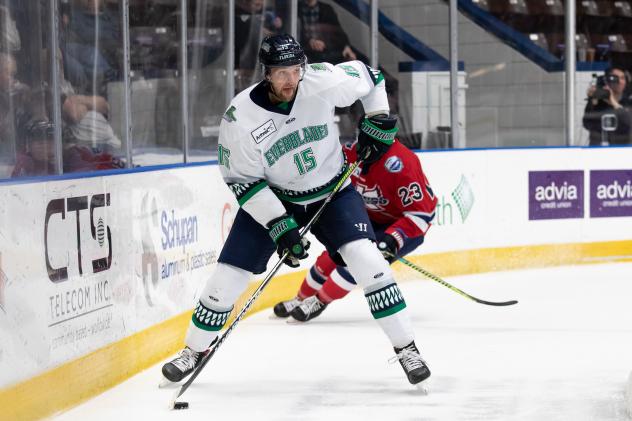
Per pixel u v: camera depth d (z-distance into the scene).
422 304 12.62
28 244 7.02
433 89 16.92
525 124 17.88
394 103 16.70
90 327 8.00
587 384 8.04
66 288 7.60
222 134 7.54
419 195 10.20
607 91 18.50
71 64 10.10
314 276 11.36
